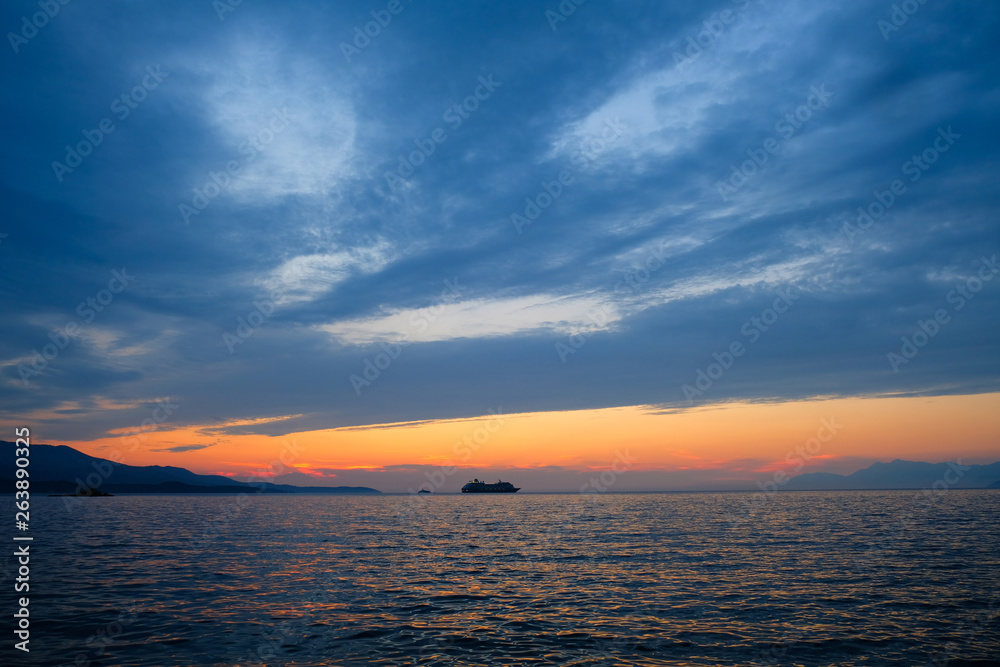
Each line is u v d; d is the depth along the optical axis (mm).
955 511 83875
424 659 15570
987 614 20203
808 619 19672
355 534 52594
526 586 25656
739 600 22625
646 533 51781
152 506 126625
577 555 36375
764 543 42500
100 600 22406
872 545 40406
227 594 23688
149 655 15758
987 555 34688
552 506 123812
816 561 32844
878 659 15586
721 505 118188
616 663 15289
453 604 22016
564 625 18969
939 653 16031
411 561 33812
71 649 16281
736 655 15898
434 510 107625
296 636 17641
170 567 31016
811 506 107125
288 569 30484
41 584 25688
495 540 46406
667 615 20281
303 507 123750
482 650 16328
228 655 15812
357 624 19062
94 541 45125
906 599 22594
